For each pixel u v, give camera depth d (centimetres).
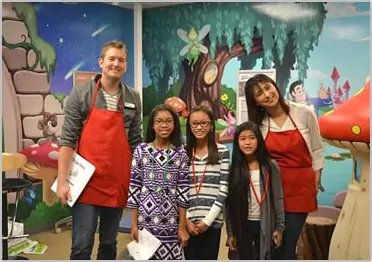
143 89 526
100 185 226
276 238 227
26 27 400
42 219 425
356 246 207
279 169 230
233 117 482
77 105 225
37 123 414
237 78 479
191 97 505
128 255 339
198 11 495
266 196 226
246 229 229
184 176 224
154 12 518
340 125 209
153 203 219
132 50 504
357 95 221
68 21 439
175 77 513
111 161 226
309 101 447
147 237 218
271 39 461
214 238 234
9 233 344
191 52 503
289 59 454
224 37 485
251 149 228
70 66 443
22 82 399
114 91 229
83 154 225
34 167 395
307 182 235
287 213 236
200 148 236
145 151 224
